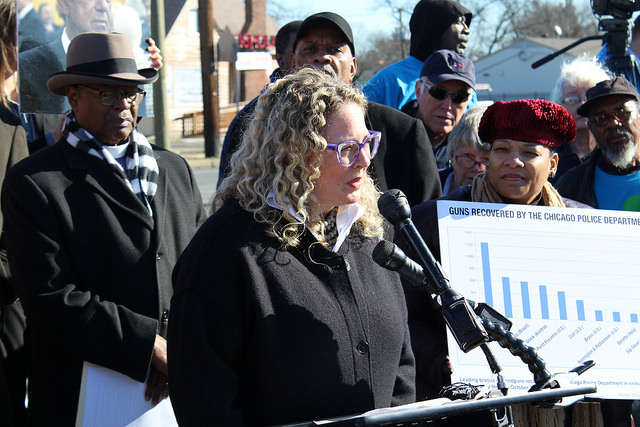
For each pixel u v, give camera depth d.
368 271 2.35
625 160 3.70
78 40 3.27
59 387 3.04
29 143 4.26
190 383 2.09
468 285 2.69
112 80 3.18
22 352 3.66
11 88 4.46
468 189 3.08
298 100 2.19
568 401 2.20
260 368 2.14
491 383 2.58
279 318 2.13
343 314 2.21
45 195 3.06
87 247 3.10
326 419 2.08
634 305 2.77
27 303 3.00
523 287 2.71
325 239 2.30
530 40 47.16
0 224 3.53
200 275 2.14
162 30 12.85
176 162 3.62
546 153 2.86
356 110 2.22
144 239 3.20
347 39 3.68
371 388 2.23
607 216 2.84
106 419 2.99
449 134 4.29
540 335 2.69
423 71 4.31
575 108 4.58
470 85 4.23
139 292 3.14
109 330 2.99
